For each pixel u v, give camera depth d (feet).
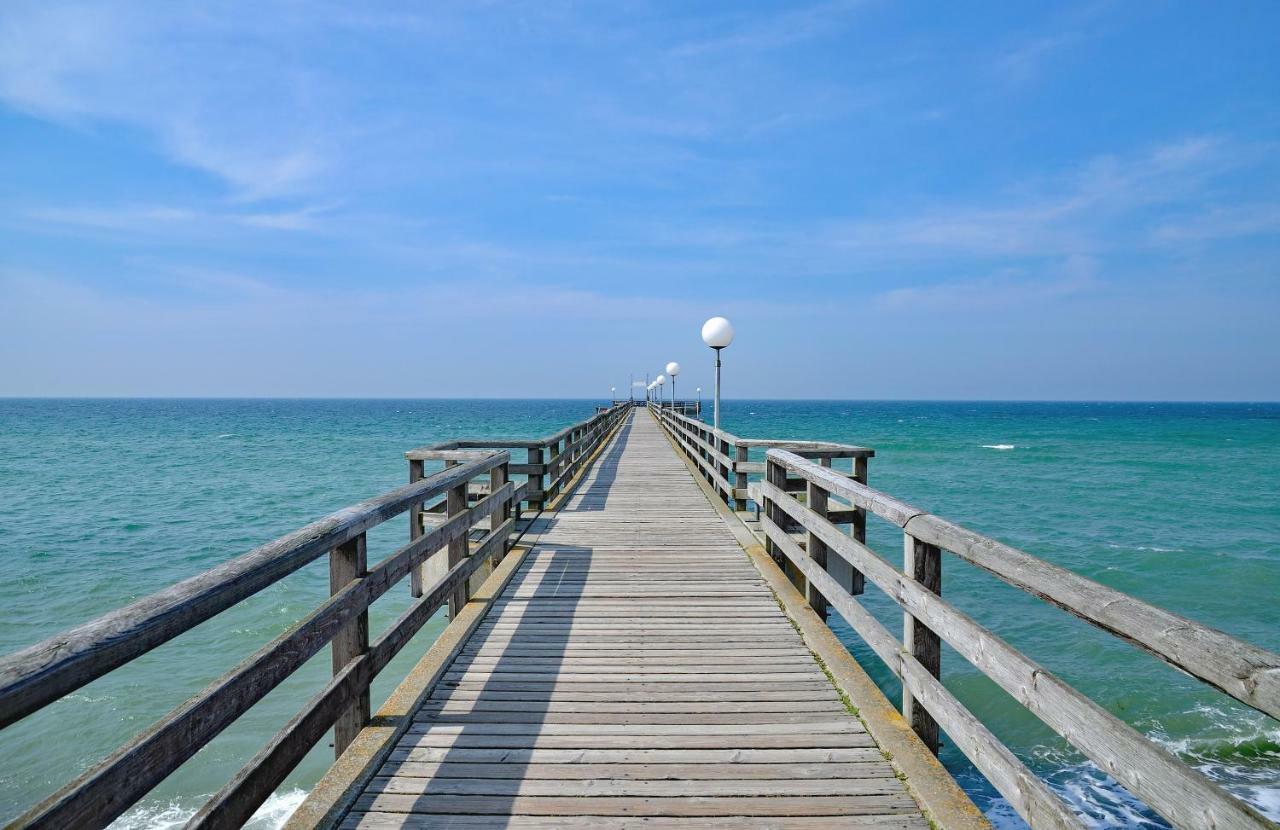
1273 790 19.02
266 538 51.47
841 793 8.55
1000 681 6.59
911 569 9.18
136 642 4.94
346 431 210.18
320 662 25.90
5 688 3.89
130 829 16.85
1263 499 72.64
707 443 39.27
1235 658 3.96
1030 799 6.09
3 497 72.64
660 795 8.50
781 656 13.20
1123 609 4.97
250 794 6.40
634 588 17.74
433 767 9.16
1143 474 96.68
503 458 19.47
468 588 16.25
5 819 17.67
